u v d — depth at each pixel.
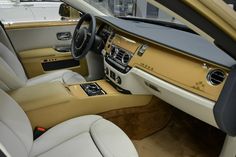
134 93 1.49
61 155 1.02
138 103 1.54
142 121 1.63
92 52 2.06
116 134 1.13
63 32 2.29
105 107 1.44
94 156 1.01
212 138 1.76
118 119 1.53
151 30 1.68
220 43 0.75
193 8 0.64
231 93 0.93
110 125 1.20
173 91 1.17
